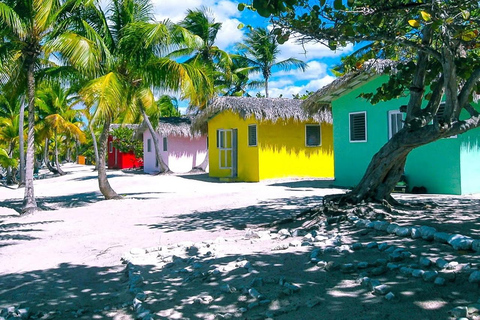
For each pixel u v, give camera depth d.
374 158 7.51
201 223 9.16
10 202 17.86
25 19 12.37
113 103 12.77
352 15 5.73
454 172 12.18
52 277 5.82
